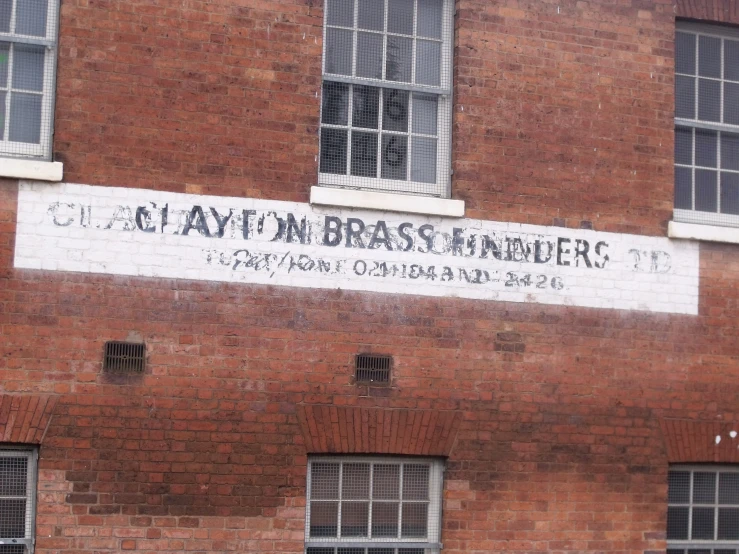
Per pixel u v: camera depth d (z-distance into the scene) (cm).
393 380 899
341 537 895
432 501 916
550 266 948
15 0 859
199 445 852
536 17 965
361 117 938
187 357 853
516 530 918
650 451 960
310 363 881
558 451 935
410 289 910
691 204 1023
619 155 977
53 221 834
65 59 847
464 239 928
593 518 938
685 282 984
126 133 855
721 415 982
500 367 927
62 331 828
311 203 891
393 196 908
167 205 859
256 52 890
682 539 980
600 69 979
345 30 941
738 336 995
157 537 837
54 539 815
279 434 869
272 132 889
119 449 834
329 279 891
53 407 822
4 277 820
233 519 854
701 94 1038
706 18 1022
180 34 873
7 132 849
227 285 866
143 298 848
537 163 953
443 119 953
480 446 916
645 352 966
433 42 960
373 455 902
